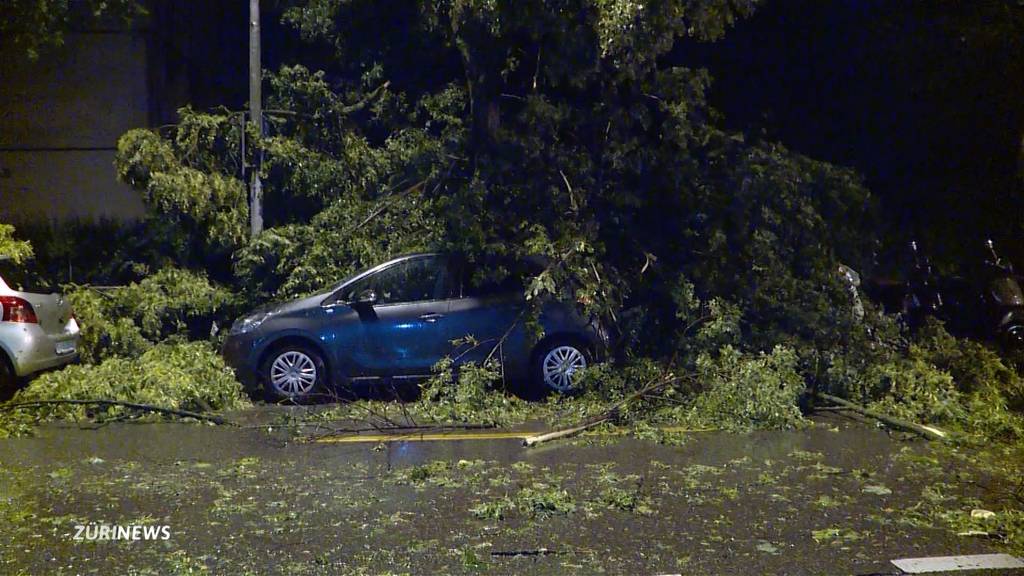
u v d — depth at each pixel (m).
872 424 10.16
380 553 6.44
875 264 13.58
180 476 8.19
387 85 15.41
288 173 14.02
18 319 10.88
